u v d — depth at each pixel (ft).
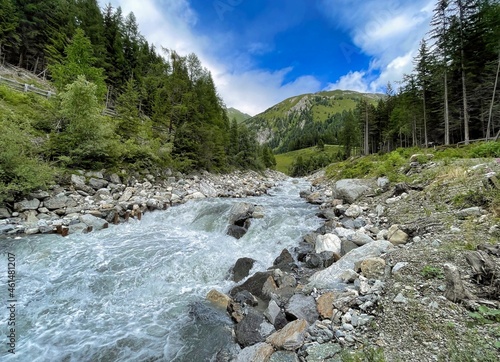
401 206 29.78
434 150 75.92
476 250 15.19
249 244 31.68
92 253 27.99
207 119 104.58
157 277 23.26
